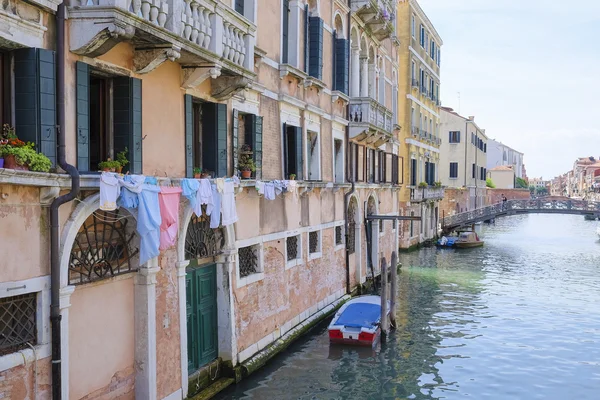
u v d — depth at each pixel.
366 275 22.23
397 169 27.27
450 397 11.99
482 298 21.77
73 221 7.16
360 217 21.00
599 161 152.38
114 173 7.52
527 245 41.38
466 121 52.88
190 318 10.48
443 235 43.75
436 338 16.17
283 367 12.93
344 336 14.68
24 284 6.54
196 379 10.46
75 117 7.28
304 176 15.49
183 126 9.80
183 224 9.72
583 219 84.62
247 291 12.15
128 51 8.20
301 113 15.29
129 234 8.61
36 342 6.84
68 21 7.11
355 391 12.02
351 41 20.30
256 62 12.52
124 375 8.53
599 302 21.25
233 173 11.54
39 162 6.46
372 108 20.27
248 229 12.20
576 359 14.59
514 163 117.19
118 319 8.38
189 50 8.62
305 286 15.69
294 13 14.70
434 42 41.53
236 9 11.77
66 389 7.11
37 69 6.61
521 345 15.69
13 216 6.41
